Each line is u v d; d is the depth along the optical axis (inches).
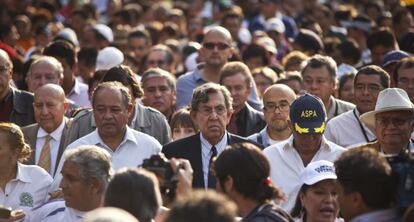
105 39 1224.2
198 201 368.5
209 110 624.7
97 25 1331.2
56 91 719.7
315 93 787.4
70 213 546.3
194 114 632.4
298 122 616.4
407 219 430.3
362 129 722.8
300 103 618.5
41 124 717.3
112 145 645.3
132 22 1552.7
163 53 1082.7
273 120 706.8
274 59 1168.8
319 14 1540.4
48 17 1536.7
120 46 1218.6
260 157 470.9
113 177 446.0
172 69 1093.8
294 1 1793.8
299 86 851.4
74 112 755.4
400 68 759.7
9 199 634.2
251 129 771.4
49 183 642.8
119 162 643.5
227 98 631.8
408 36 1091.9
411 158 459.2
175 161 491.5
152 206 443.8
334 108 794.2
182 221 365.7
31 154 714.8
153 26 1418.6
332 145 626.5
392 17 1370.6
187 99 909.8
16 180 637.3
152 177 447.8
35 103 717.3
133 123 707.4
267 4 1585.9
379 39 1011.9
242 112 776.3
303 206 549.3
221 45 901.8
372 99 728.3
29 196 637.3
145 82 818.8
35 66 818.8
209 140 627.2
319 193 530.6
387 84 733.9
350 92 866.8
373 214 454.9
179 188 486.9
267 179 471.2
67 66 886.4
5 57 773.9
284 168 622.8
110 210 356.2
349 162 459.5
